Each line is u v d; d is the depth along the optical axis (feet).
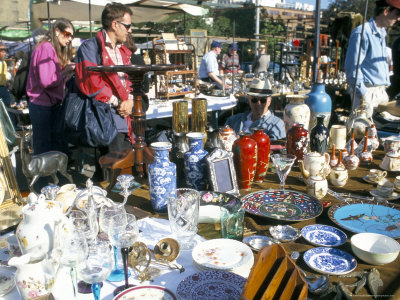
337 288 3.52
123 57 9.41
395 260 4.17
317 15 11.08
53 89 11.72
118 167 6.31
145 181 6.76
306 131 7.40
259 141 6.51
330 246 4.42
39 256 3.65
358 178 6.98
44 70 11.23
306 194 5.92
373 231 4.79
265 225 5.11
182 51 16.17
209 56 21.09
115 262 3.97
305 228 4.83
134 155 5.89
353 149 7.52
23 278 3.29
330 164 6.99
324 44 28.14
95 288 3.42
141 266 3.99
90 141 8.87
